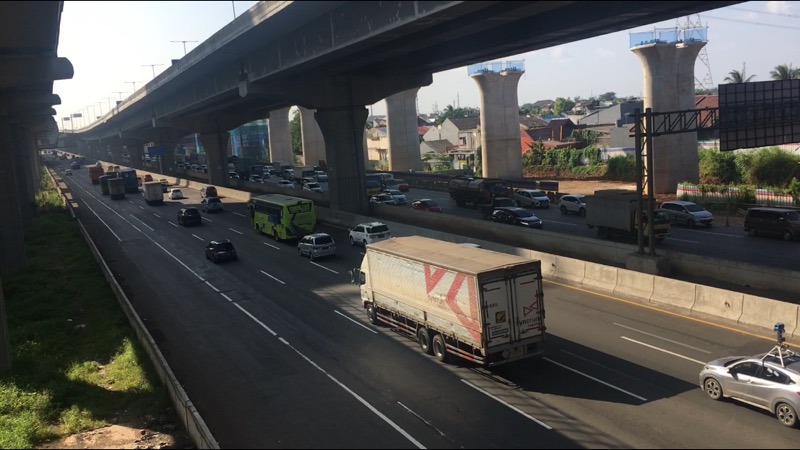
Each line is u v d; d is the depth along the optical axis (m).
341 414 18.02
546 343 23.30
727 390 17.38
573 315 26.83
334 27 35.00
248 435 17.03
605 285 30.67
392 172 97.62
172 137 131.75
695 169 66.38
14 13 18.95
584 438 15.80
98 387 21.38
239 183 101.00
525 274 19.94
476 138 131.62
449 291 20.86
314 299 31.11
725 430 15.81
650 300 28.14
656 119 65.62
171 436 17.19
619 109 126.19
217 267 40.19
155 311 30.58
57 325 29.14
